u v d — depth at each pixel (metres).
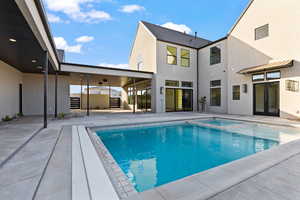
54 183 2.09
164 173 3.57
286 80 8.07
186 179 2.21
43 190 1.93
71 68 9.33
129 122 7.50
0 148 3.48
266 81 8.98
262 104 9.26
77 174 2.31
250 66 9.82
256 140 5.90
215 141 5.98
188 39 15.19
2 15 3.40
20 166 2.60
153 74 12.24
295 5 7.81
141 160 4.36
